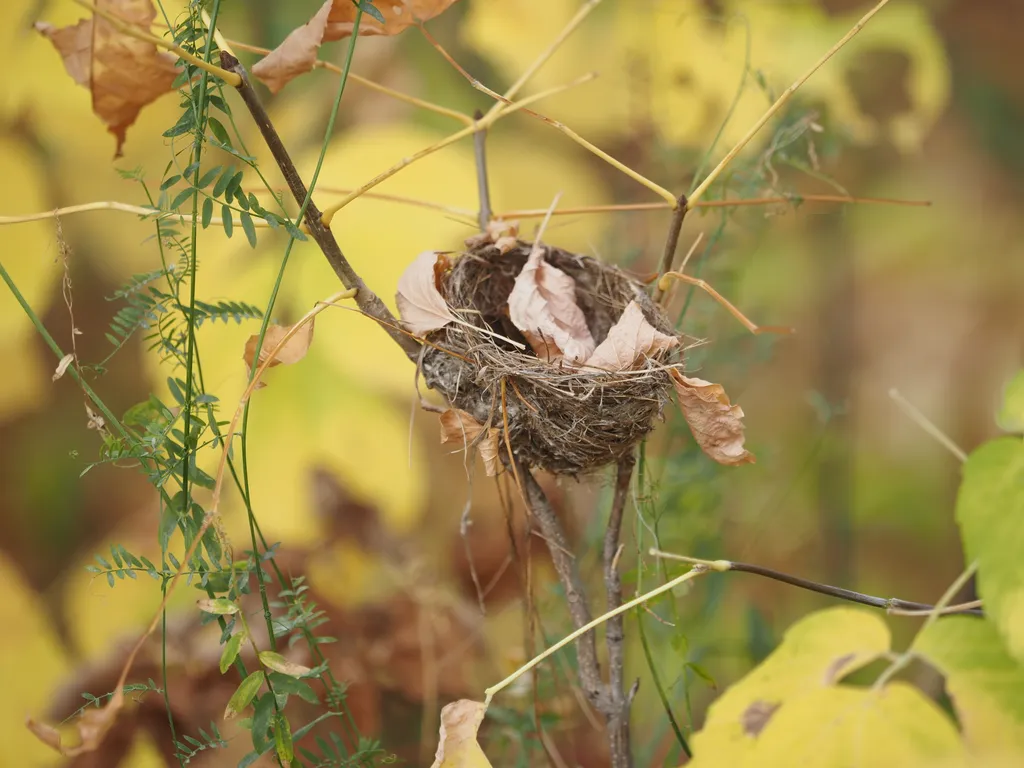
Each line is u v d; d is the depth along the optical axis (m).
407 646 1.74
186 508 1.55
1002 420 1.56
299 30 1.55
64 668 1.75
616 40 1.80
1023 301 2.55
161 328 1.57
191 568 1.55
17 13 1.72
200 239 1.68
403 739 1.76
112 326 1.56
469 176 1.69
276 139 1.55
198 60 1.53
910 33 1.80
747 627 1.74
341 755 1.60
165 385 1.67
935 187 2.54
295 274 1.67
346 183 1.68
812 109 1.75
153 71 1.59
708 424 1.56
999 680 1.55
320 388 1.67
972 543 1.55
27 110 1.73
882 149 2.40
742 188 1.68
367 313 1.57
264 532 1.68
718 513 1.77
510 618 1.75
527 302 1.60
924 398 2.52
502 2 1.79
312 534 1.69
